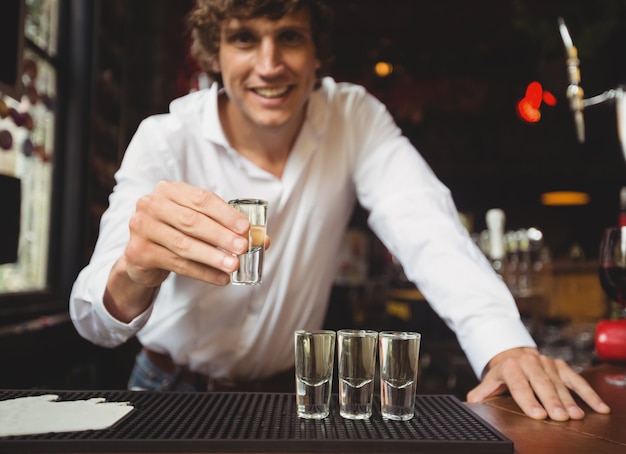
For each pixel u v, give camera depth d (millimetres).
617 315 2725
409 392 916
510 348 1257
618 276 1367
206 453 781
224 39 1403
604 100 1839
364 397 917
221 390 1637
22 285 3010
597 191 9570
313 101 1587
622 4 2949
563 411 1010
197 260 1032
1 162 2727
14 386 2652
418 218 1520
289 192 1569
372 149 1659
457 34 8062
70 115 3418
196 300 1526
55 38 3328
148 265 1086
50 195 3299
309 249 1614
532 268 4191
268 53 1363
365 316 5367
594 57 2512
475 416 936
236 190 1579
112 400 998
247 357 1605
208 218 1019
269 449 787
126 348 3816
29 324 2762
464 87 8641
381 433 837
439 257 1435
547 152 8984
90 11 3482
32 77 3029
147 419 885
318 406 915
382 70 8406
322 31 1498
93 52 3492
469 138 9039
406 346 912
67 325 3035
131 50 4352
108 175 3834
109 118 3846
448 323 1400
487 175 9219
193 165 1572
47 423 838
